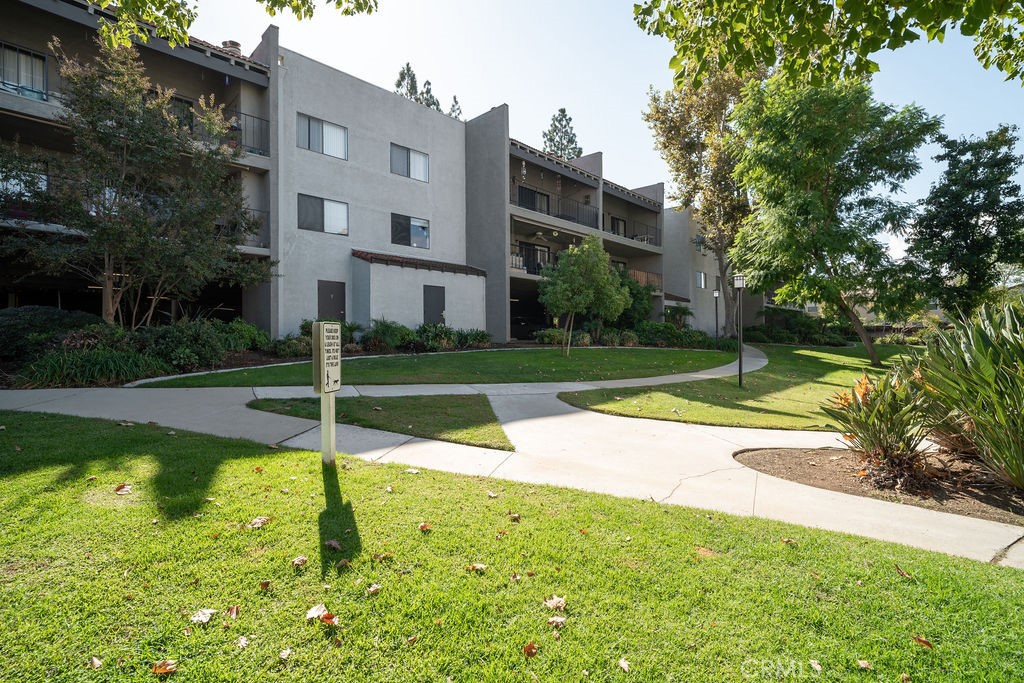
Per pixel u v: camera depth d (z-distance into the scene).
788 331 38.00
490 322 22.28
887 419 5.24
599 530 3.72
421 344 17.83
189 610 2.59
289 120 16.95
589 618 2.64
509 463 5.49
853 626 2.61
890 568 3.21
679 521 3.94
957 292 21.53
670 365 17.08
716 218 28.55
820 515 4.26
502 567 3.12
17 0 12.13
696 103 28.06
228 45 17.30
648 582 2.99
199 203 12.38
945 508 4.47
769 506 4.44
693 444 6.61
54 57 14.03
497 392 10.05
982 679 2.24
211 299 18.42
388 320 17.98
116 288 12.28
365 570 3.03
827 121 17.30
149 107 11.63
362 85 19.19
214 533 3.41
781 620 2.65
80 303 19.31
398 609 2.66
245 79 15.84
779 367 18.53
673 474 5.32
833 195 19.48
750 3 4.45
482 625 2.56
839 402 6.05
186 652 2.30
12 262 12.96
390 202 19.97
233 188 13.45
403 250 20.41
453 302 20.20
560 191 28.62
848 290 19.05
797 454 6.30
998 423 4.80
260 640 2.39
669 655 2.37
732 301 32.69
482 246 22.77
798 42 4.36
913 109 18.20
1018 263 21.78
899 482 4.99
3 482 4.19
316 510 3.87
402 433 6.58
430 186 21.56
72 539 3.26
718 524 3.91
